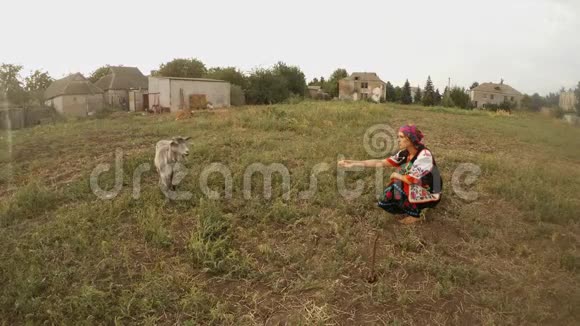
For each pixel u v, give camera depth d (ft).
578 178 17.97
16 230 16.43
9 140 34.40
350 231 15.71
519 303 11.49
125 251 14.62
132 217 17.26
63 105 99.45
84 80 105.40
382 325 11.22
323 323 11.19
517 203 17.48
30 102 87.04
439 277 12.82
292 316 11.57
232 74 126.82
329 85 202.80
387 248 14.67
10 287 12.94
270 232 16.01
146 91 109.29
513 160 23.31
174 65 151.53
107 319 11.71
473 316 11.34
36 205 18.44
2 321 11.81
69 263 14.20
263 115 43.34
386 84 192.75
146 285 12.84
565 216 15.76
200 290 12.60
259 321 11.52
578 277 12.23
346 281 13.05
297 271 13.52
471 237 15.10
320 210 17.54
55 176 22.95
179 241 15.55
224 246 14.84
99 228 16.24
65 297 12.40
